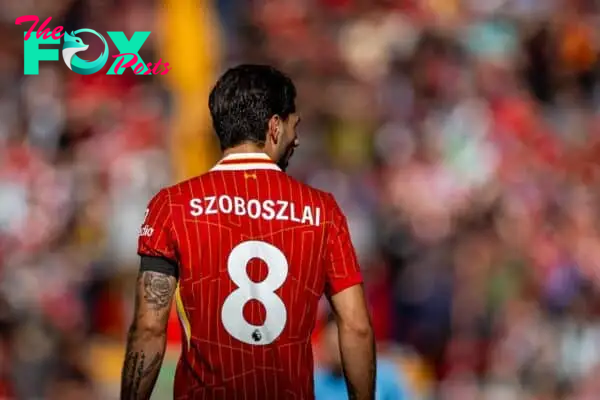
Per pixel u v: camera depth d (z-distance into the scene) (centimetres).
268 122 1459
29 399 3372
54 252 3888
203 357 1388
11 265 3769
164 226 1400
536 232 3884
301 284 1409
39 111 4316
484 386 3528
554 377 3522
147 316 1395
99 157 4106
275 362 1391
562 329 3609
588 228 3909
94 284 3762
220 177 1430
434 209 3969
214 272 1392
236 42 4403
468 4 4622
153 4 4278
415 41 4522
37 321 3525
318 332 2986
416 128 4312
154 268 1402
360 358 1431
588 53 4556
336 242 1430
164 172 4025
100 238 3916
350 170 4203
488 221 3934
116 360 3475
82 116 4278
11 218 3938
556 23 4578
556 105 4450
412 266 3838
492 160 4109
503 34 4562
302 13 4569
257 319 1391
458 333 3688
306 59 4466
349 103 4378
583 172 4125
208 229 1398
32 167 4103
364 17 4600
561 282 3738
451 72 4425
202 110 3669
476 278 3762
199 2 3694
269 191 1426
